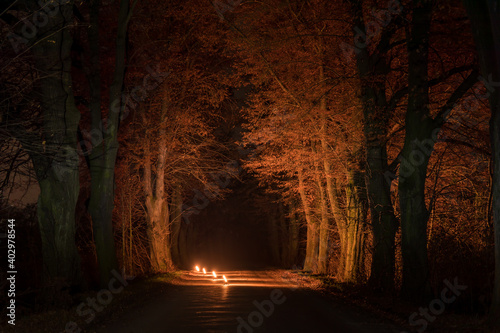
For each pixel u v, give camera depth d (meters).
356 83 23.38
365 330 12.93
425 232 19.92
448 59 22.50
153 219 42.47
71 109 21.38
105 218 25.52
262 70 30.75
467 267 18.45
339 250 43.41
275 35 28.61
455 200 26.11
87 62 25.80
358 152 26.94
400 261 27.16
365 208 29.88
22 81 15.77
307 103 29.05
